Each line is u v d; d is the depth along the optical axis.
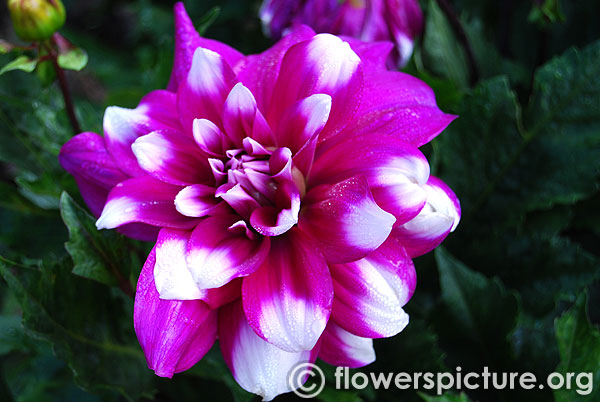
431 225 0.38
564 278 0.49
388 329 0.37
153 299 0.37
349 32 0.52
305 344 0.36
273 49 0.40
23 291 0.42
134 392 0.46
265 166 0.38
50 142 0.51
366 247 0.36
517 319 0.47
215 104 0.39
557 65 0.50
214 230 0.37
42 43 0.46
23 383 0.52
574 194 0.50
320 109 0.37
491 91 0.50
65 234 0.51
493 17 0.64
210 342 0.38
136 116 0.40
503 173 0.51
